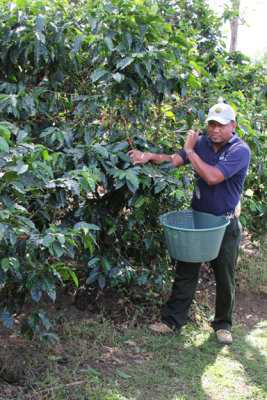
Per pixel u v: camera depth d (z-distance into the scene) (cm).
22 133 213
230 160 275
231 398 246
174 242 271
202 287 395
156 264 330
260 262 446
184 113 314
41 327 291
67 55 300
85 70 313
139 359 278
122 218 321
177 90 293
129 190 278
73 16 307
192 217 313
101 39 257
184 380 260
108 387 245
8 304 243
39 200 264
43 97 309
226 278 297
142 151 285
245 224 404
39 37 256
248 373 272
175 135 313
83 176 226
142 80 270
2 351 246
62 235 198
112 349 284
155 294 350
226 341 303
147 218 312
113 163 261
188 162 297
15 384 236
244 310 367
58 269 226
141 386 251
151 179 278
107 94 281
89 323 308
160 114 314
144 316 327
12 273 213
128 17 262
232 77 422
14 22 272
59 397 230
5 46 279
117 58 260
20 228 198
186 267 296
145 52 256
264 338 317
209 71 454
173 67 283
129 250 337
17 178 190
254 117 441
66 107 321
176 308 308
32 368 250
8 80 301
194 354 289
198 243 264
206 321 334
